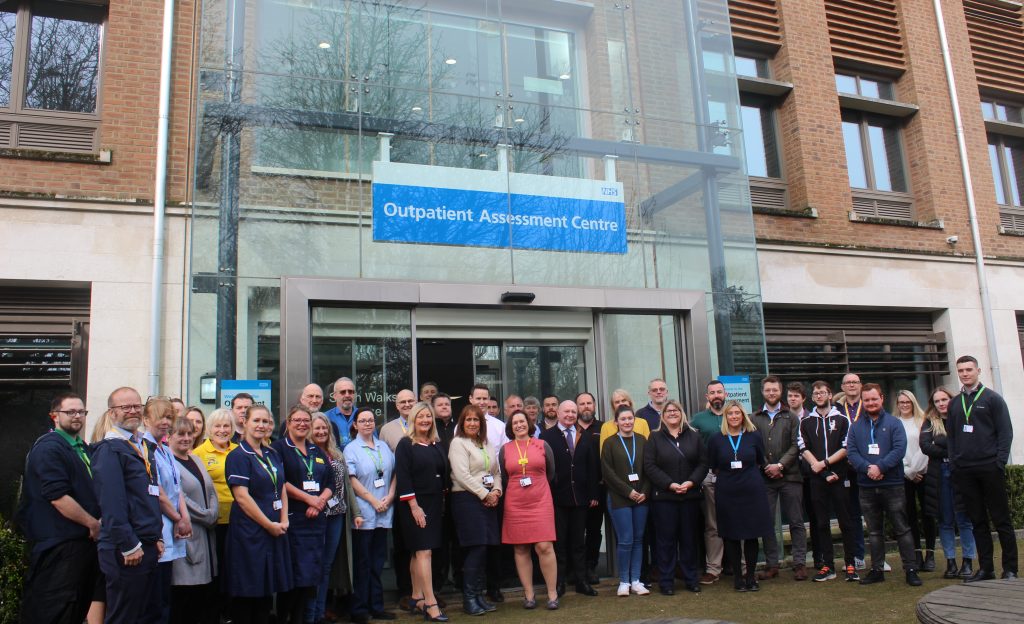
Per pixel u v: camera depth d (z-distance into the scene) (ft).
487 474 22.50
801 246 39.47
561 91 30.58
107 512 15.87
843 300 40.04
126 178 29.32
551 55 30.78
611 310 28.78
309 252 25.34
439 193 27.45
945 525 25.08
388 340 25.82
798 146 41.09
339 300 25.00
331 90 27.02
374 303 25.50
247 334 24.08
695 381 29.25
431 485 21.75
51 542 16.70
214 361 23.67
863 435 24.62
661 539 24.03
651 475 24.03
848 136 44.32
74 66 30.94
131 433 17.07
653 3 32.81
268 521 18.13
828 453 25.62
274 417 23.67
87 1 31.01
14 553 18.60
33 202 27.94
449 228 27.30
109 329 28.32
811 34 42.75
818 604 21.84
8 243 27.58
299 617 19.48
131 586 15.92
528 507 22.66
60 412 17.43
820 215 40.34
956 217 44.06
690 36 33.04
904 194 44.75
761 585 24.98
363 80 27.50
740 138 32.60
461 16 29.66
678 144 31.68
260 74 26.17
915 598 22.00
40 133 29.89
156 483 16.89
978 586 14.70
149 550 16.37
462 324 27.30
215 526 19.30
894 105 44.32
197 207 24.50
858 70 45.16
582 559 24.25
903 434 24.22
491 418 24.89
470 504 22.27
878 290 40.96
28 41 30.66
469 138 28.43
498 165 28.58
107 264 28.60
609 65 31.55
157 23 30.78
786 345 39.42
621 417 24.18
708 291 30.48
